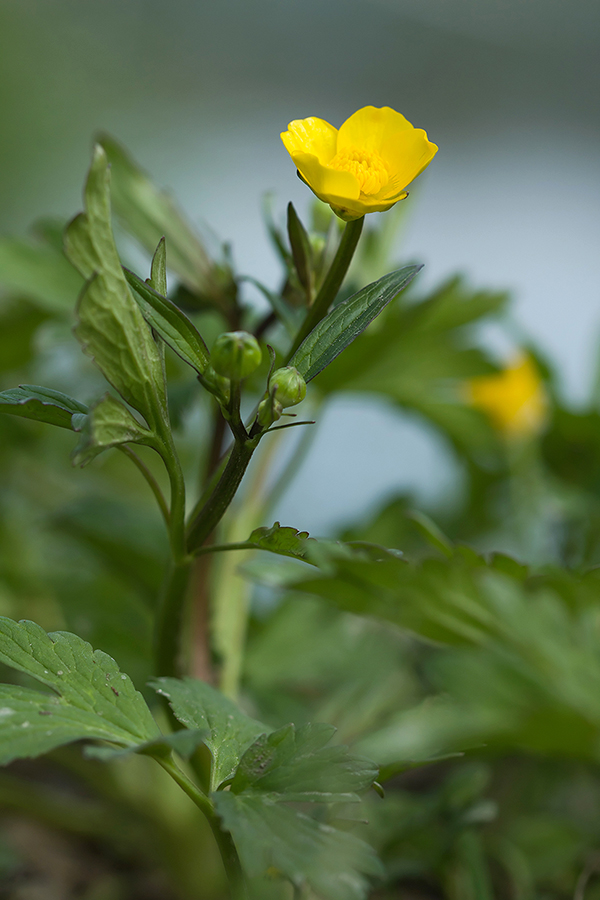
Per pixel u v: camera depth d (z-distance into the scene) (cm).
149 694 55
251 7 206
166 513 48
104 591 64
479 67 195
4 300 67
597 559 68
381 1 202
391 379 64
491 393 71
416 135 47
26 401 46
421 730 56
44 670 45
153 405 46
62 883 57
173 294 55
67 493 79
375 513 74
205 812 45
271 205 52
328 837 44
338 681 60
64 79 169
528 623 54
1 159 144
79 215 45
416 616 54
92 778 57
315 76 193
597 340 80
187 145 159
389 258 63
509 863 55
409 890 56
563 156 171
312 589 54
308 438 60
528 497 73
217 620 56
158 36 196
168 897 57
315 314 48
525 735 55
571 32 204
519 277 126
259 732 46
